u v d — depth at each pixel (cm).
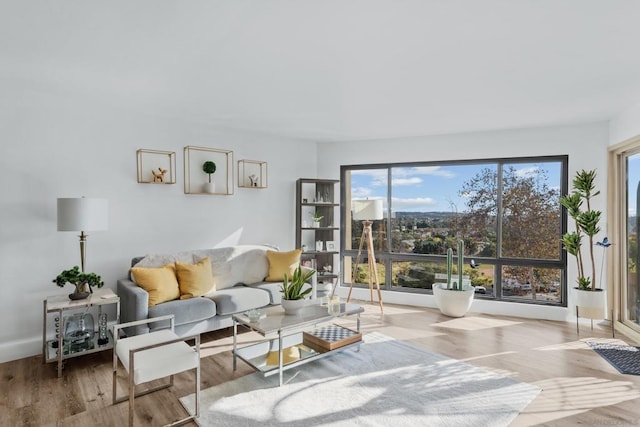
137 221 395
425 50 240
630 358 319
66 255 351
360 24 207
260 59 257
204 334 382
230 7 189
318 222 529
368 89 320
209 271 386
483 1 181
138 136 395
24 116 326
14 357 320
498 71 276
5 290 321
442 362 310
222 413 232
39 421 223
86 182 361
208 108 380
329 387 266
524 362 310
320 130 483
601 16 195
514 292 468
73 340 307
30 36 223
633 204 386
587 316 383
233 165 475
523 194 465
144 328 312
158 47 238
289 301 309
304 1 183
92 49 242
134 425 220
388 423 221
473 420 224
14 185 323
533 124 438
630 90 317
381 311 464
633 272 386
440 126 455
